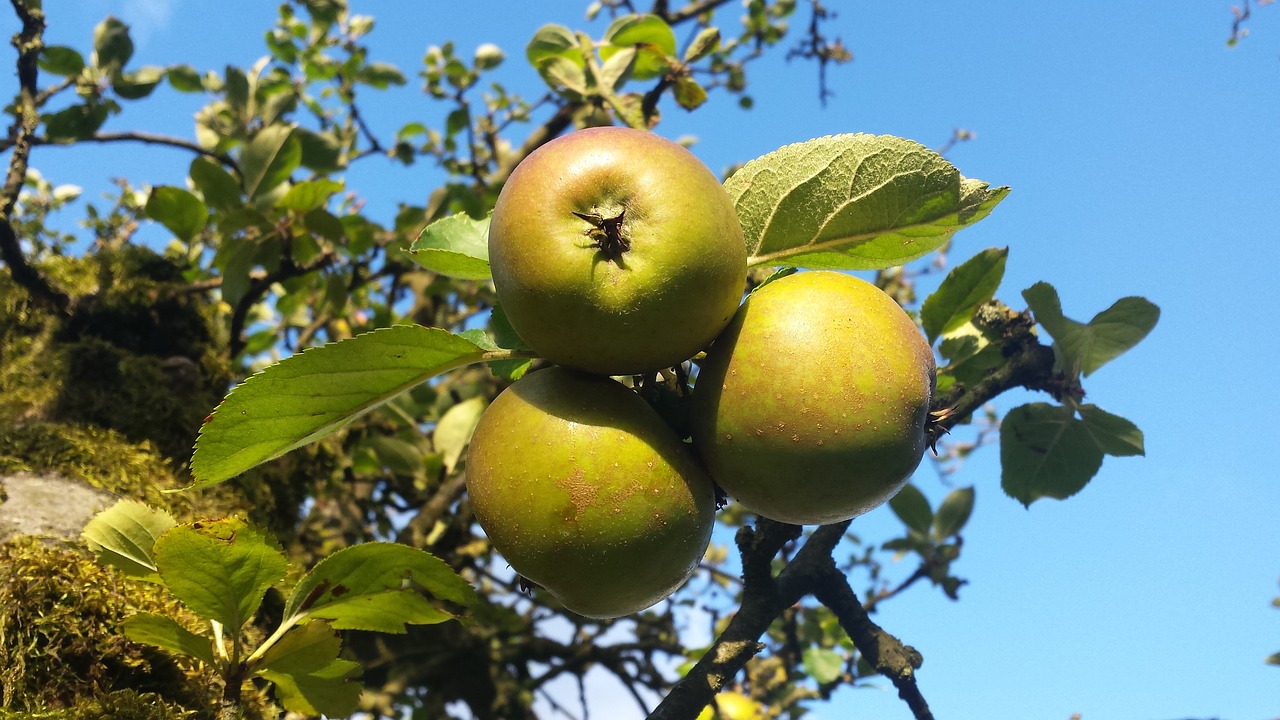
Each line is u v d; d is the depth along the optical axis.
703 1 0.88
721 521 0.87
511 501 0.30
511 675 0.81
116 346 0.57
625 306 0.29
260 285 0.59
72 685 0.35
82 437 0.46
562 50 0.58
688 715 0.34
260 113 0.71
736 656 0.35
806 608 0.75
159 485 0.46
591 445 0.30
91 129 0.62
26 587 0.36
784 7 0.96
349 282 0.71
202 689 0.37
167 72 0.68
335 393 0.31
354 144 0.89
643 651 0.76
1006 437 0.44
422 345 0.31
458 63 0.87
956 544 0.58
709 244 0.29
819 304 0.31
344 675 0.34
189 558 0.31
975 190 0.33
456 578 0.33
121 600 0.37
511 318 0.30
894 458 0.30
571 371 0.32
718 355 0.31
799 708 0.71
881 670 0.37
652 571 0.31
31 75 0.59
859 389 0.30
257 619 0.43
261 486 0.52
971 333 0.44
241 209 0.56
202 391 0.56
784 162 0.33
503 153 0.90
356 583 0.32
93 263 0.61
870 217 0.33
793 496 0.31
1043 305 0.41
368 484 0.78
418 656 0.73
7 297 0.56
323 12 0.82
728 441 0.31
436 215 0.70
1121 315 0.42
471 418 0.66
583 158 0.30
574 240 0.29
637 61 0.59
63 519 0.40
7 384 0.51
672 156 0.30
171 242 0.72
